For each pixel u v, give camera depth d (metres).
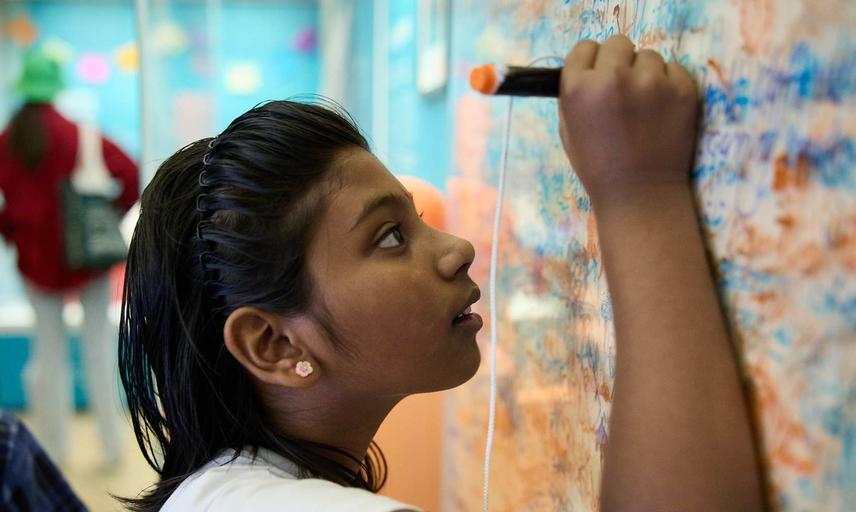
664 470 0.46
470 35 1.26
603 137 0.51
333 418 0.65
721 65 0.50
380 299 0.59
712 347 0.48
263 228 0.59
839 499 0.41
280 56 4.05
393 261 0.60
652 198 0.51
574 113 0.52
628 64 0.52
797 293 0.43
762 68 0.46
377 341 0.60
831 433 0.41
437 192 1.49
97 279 2.72
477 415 1.19
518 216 0.96
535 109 0.88
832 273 0.41
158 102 3.33
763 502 0.46
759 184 0.46
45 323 2.76
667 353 0.48
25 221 2.61
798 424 0.43
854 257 0.39
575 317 0.76
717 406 0.47
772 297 0.45
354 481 0.68
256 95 4.06
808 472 0.43
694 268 0.50
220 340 0.64
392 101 2.76
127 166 2.67
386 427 1.38
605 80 0.50
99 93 3.73
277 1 4.01
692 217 0.52
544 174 0.85
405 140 2.46
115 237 2.65
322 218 0.59
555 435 0.83
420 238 0.62
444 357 0.62
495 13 1.09
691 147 0.53
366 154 0.63
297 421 0.64
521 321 0.96
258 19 4.01
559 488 0.82
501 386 1.05
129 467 2.82
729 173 0.49
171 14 3.65
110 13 3.69
